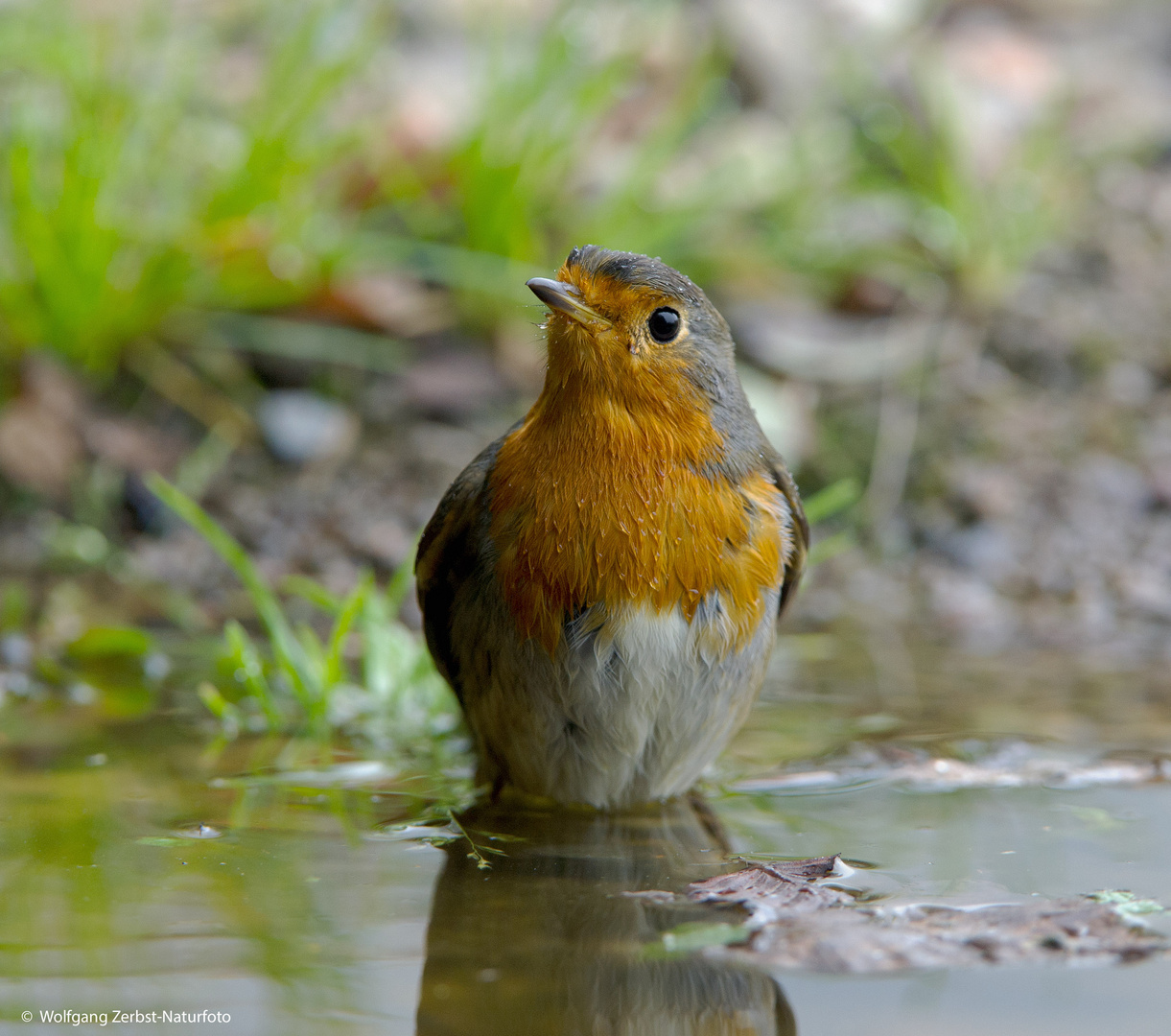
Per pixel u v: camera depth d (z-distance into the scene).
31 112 12.35
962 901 5.45
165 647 9.42
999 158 14.95
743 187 14.07
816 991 4.70
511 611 6.43
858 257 13.70
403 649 8.54
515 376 12.64
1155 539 11.05
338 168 13.30
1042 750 7.44
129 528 11.31
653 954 5.00
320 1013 4.55
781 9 16.70
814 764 7.32
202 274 12.25
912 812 6.60
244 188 12.24
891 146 14.66
